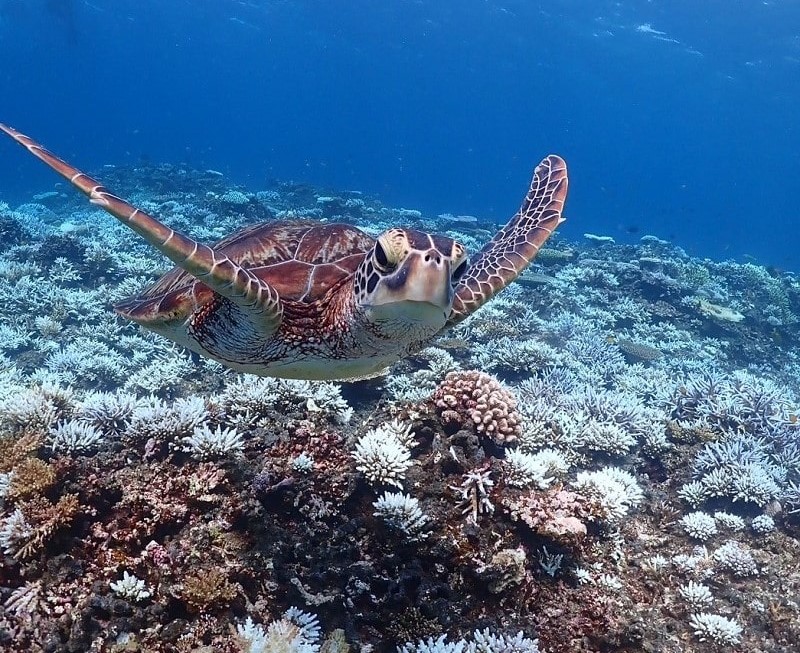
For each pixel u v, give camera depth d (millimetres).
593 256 27375
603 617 5555
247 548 5379
